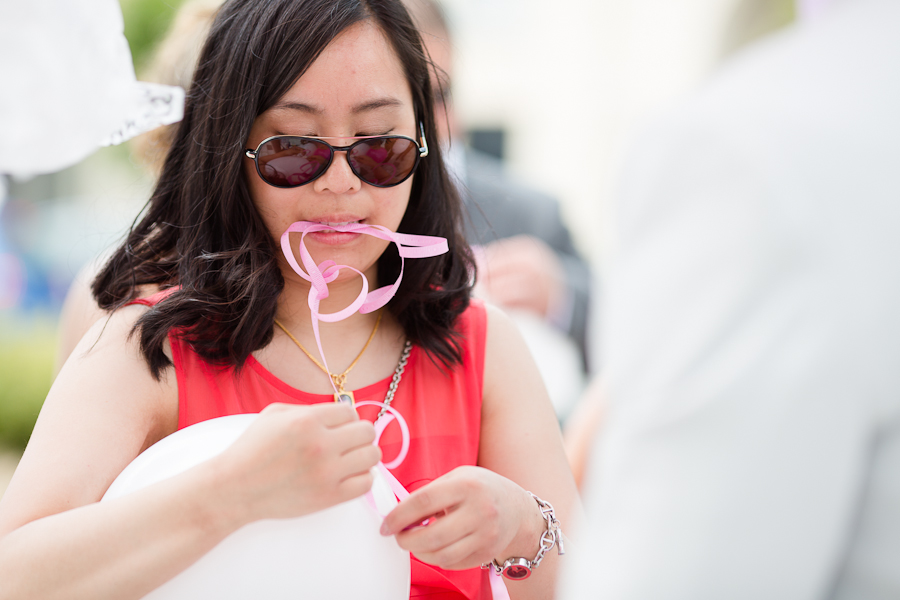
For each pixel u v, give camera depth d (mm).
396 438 1410
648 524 709
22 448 6352
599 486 781
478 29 9164
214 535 962
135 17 10016
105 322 1360
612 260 815
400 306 1463
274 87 1268
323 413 969
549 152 8984
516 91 9148
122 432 1237
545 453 1483
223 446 1092
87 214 1975
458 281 1527
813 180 683
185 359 1328
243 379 1356
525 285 2787
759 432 670
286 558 995
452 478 1079
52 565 986
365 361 1457
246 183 1343
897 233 670
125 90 825
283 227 1324
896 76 728
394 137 1303
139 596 986
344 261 1339
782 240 674
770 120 711
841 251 669
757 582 684
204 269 1349
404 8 1393
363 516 1058
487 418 1525
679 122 764
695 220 729
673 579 695
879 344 662
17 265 10047
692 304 715
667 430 707
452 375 1484
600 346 890
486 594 1386
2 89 740
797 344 669
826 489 673
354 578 1025
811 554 684
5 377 6621
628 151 809
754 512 676
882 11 778
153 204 1514
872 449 703
